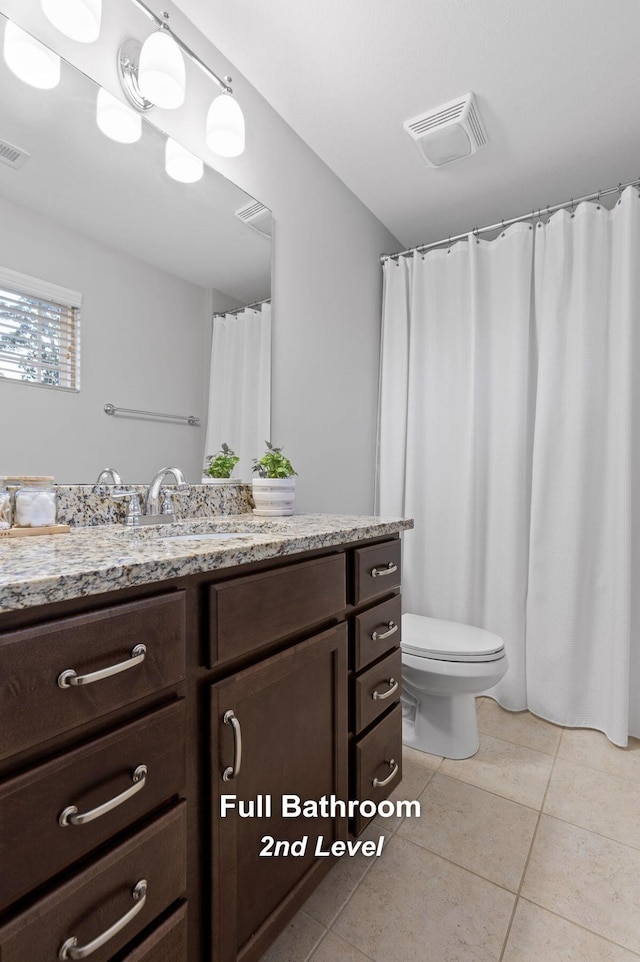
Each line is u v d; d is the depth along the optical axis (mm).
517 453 2059
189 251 1407
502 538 2102
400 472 2342
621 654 1776
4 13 978
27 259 1042
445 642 1670
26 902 504
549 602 1965
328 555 1048
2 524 921
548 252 2014
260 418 1660
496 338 2170
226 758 758
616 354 1863
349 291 2166
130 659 608
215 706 741
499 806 1409
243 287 1587
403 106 1654
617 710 1771
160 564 641
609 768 1614
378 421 2449
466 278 2246
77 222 1134
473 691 1617
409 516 2309
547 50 1423
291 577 911
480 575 2184
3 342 1000
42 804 515
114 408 1221
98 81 1147
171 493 1346
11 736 487
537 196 2164
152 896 635
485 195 2164
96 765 570
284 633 890
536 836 1285
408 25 1356
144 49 1100
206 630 743
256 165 1617
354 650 1135
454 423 2250
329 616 1030
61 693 532
